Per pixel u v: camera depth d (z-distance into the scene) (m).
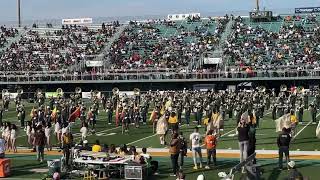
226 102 43.09
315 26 77.38
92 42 80.12
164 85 66.06
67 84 68.12
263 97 47.84
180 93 50.62
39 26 87.31
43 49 78.25
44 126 30.61
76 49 77.81
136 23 86.25
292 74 62.09
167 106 39.06
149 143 30.53
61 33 84.00
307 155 24.88
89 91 67.94
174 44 76.75
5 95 60.69
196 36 78.75
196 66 69.62
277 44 72.88
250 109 33.69
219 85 64.50
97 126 39.34
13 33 84.56
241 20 82.94
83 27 86.00
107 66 72.06
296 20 80.62
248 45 73.44
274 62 67.62
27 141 32.34
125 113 35.75
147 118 43.19
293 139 29.45
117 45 78.06
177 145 21.22
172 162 21.41
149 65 70.06
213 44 75.38
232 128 36.34
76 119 40.97
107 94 65.56
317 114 44.12
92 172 20.88
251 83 63.50
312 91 56.50
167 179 20.72
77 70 71.75
